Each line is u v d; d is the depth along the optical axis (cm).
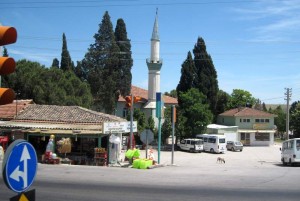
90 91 6044
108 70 6353
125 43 6625
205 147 5619
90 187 1539
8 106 3675
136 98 3023
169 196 1362
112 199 1288
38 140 3312
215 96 6950
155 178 1909
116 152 3062
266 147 6881
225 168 2744
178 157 4675
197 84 6769
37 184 1581
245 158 4775
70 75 5812
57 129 3064
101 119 3362
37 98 5003
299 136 7638
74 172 2100
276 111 11781
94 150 2972
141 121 5969
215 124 7788
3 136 3122
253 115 7288
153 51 6850
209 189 1549
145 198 1314
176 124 5981
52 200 1253
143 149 5650
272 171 2500
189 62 6712
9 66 458
